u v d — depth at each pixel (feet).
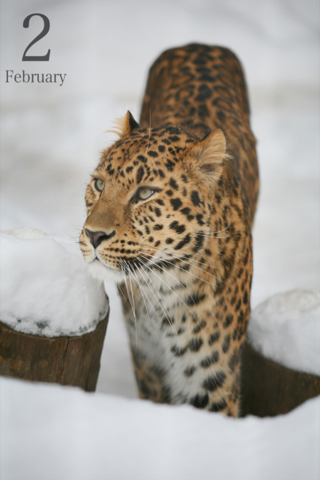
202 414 13.48
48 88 69.46
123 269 19.31
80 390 13.92
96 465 11.00
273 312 21.88
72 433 11.72
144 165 19.21
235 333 22.12
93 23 88.63
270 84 74.59
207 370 22.07
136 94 70.03
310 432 12.09
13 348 16.56
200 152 20.13
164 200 19.35
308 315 21.15
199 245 20.07
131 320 23.49
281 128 63.62
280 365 20.57
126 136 21.22
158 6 96.94
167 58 35.32
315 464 11.28
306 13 99.19
